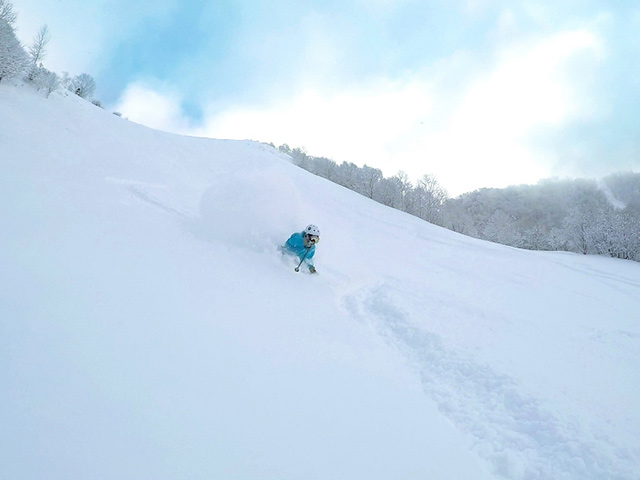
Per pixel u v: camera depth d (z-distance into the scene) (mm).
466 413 2748
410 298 5680
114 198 6910
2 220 3473
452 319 4934
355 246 12453
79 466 1170
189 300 3018
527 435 2555
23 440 1194
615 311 8383
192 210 8062
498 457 2266
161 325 2408
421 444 2098
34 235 3328
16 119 15914
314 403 2139
